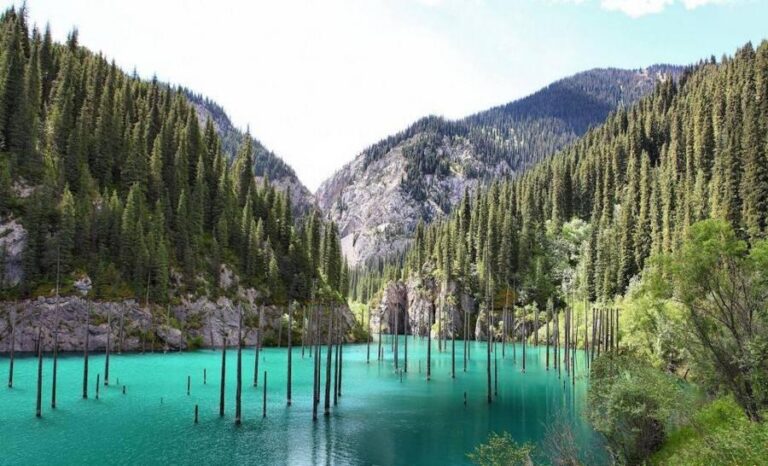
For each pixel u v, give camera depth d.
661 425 38.34
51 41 177.00
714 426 37.34
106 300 119.56
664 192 149.50
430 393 79.19
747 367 40.38
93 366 96.38
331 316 69.06
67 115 148.38
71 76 168.00
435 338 190.12
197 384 81.31
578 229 193.12
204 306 139.25
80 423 56.53
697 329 45.81
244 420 59.44
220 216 164.38
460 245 195.50
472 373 101.56
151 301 127.44
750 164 111.50
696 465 29.84
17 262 115.50
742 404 39.78
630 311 85.12
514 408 68.50
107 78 180.62
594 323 95.19
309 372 98.38
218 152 198.62
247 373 94.75
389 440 52.47
